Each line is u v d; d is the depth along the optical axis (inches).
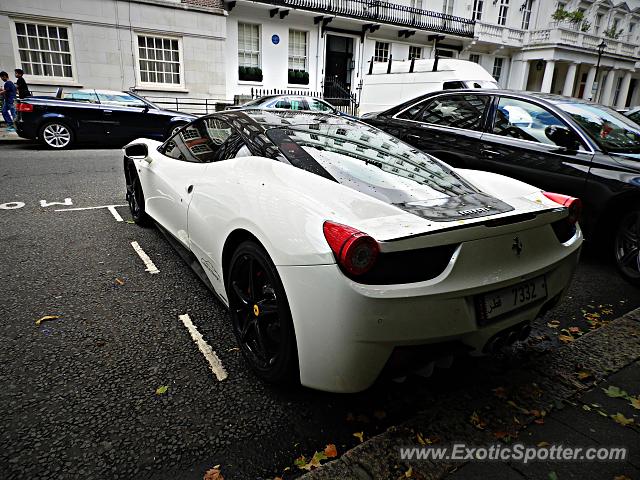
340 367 68.3
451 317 69.4
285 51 753.6
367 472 66.5
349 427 77.2
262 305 82.7
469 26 945.5
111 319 108.7
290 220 73.9
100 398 80.7
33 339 98.5
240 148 104.2
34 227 175.5
